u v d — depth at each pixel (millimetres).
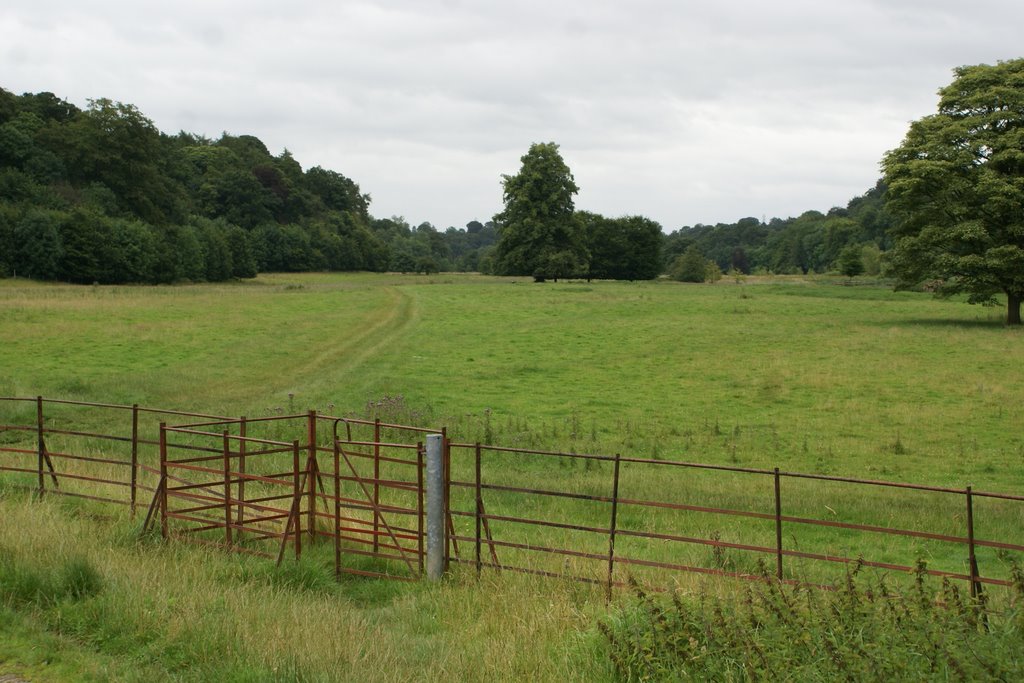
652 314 53312
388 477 15242
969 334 41031
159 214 113062
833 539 11945
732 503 13938
